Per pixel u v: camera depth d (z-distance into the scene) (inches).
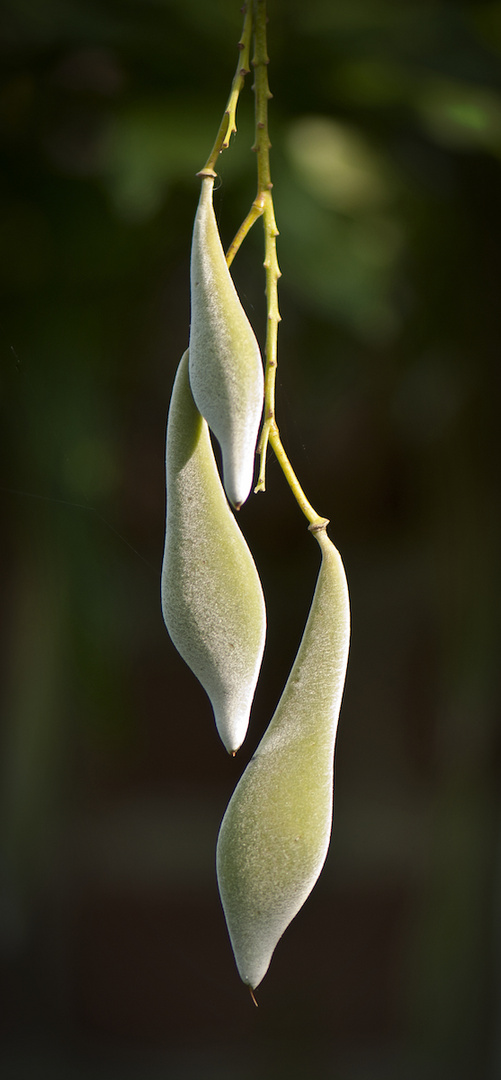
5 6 49.8
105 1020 104.3
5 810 66.7
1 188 51.5
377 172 50.4
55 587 58.6
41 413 55.0
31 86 51.5
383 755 111.9
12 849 69.1
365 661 111.3
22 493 55.7
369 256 49.1
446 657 70.4
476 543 68.1
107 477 56.9
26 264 53.0
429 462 71.0
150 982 107.2
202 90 51.8
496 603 68.1
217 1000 106.7
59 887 79.8
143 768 112.0
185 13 50.3
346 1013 104.0
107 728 61.7
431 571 90.7
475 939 70.8
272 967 107.2
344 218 49.1
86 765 105.2
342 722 112.3
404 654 110.3
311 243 48.4
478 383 61.5
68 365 54.9
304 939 107.9
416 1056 74.4
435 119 50.7
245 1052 101.6
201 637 25.6
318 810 25.7
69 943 85.0
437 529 70.4
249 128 49.9
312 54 51.1
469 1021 71.7
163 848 111.6
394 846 109.5
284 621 104.2
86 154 51.5
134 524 91.4
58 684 60.9
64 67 51.6
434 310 57.5
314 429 78.2
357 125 52.0
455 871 71.0
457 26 51.9
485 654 68.4
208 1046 103.0
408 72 52.0
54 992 85.0
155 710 112.4
